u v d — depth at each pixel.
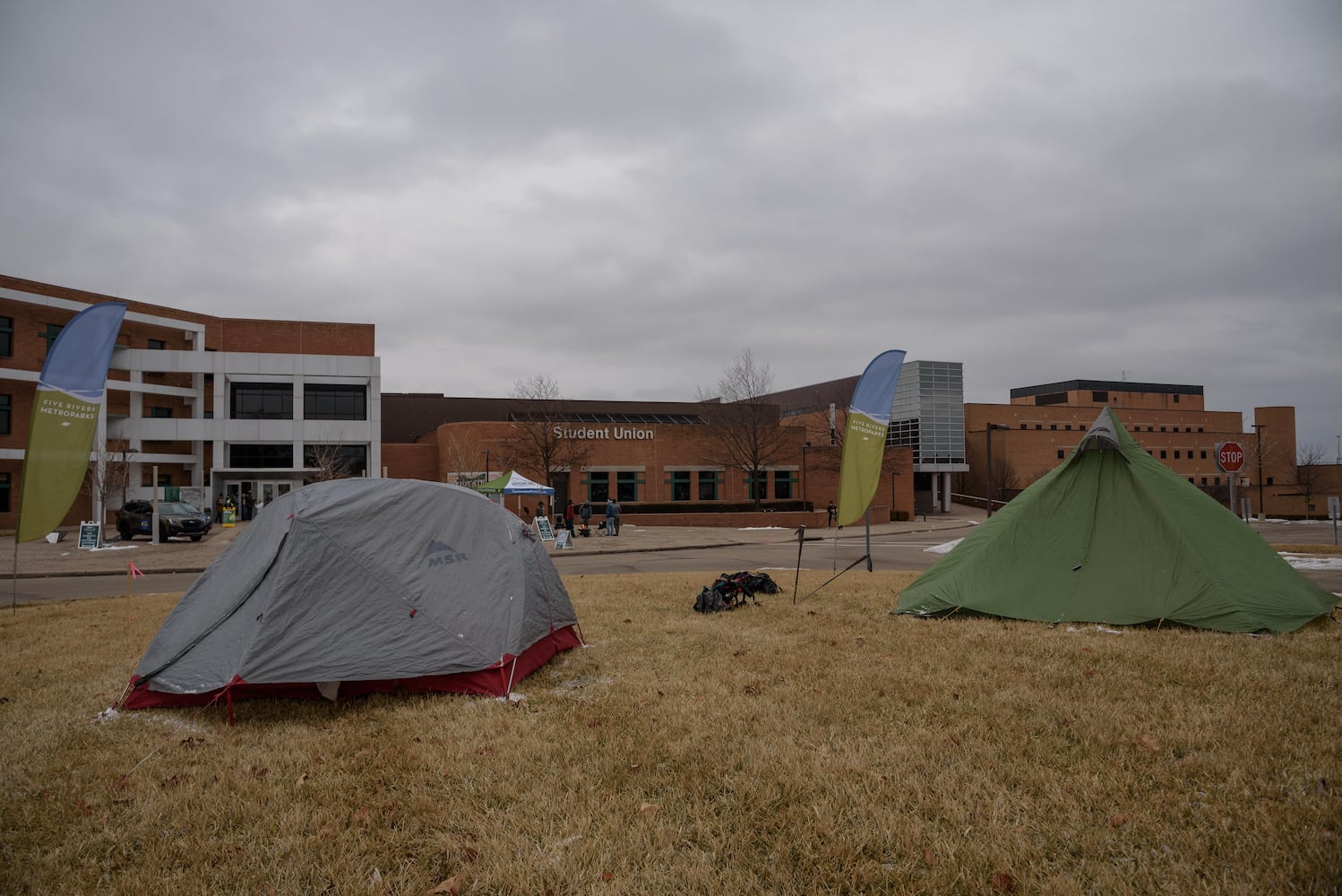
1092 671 6.95
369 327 54.16
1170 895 3.46
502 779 4.95
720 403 52.72
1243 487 68.12
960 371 73.12
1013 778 4.71
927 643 8.34
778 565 21.12
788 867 3.83
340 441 48.59
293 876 3.81
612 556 25.44
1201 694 6.23
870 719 5.83
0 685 7.32
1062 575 9.80
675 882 3.69
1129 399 94.19
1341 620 9.13
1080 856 3.87
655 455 49.59
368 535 7.05
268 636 6.32
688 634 9.23
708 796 4.64
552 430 46.38
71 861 4.02
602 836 4.11
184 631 6.77
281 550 6.73
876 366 13.41
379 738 5.70
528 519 40.22
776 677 7.06
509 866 3.84
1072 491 10.18
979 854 3.85
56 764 5.25
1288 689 6.23
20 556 24.78
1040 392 98.81
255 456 48.53
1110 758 4.94
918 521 52.09
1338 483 79.62
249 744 5.67
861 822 4.22
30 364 41.06
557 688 7.06
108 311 12.33
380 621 6.70
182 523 30.81
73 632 10.18
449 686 6.82
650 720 5.91
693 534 37.22
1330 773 4.59
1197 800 4.36
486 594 7.24
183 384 49.03
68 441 12.08
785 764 4.95
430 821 4.37
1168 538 9.36
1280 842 3.84
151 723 6.15
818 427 66.69
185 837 4.25
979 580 10.17
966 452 79.25
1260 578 9.04
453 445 47.00
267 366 48.28
